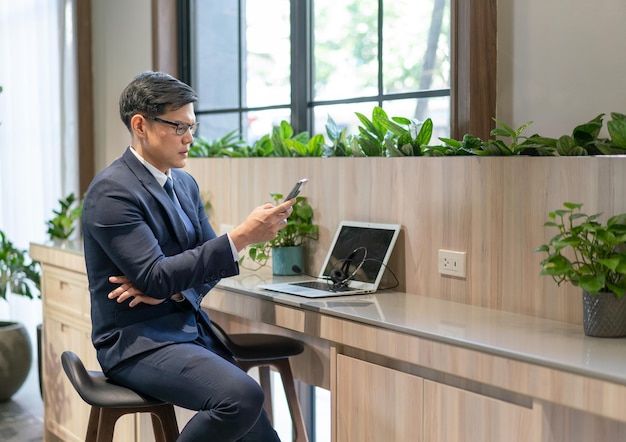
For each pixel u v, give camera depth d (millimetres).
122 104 2430
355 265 2830
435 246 2621
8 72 5258
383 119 2820
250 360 2854
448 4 3035
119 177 2342
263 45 4027
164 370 2256
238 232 2316
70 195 4695
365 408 2402
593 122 2264
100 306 2387
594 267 2055
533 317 2332
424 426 2225
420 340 2150
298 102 3801
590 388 1761
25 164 5281
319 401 3828
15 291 4668
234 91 4250
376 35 3385
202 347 2354
